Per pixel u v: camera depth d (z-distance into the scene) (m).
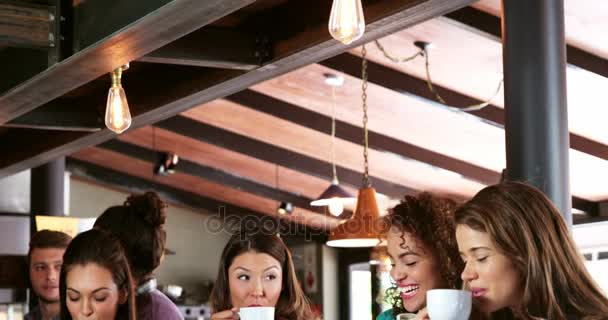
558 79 3.99
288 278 3.04
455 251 2.69
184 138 11.50
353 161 10.63
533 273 2.07
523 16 3.98
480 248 2.12
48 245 4.42
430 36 6.73
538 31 3.97
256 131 10.48
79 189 14.57
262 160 11.03
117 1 3.37
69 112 5.54
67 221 5.35
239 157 11.66
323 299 14.05
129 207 3.32
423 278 2.69
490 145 9.01
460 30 6.45
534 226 2.10
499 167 9.57
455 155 9.54
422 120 8.70
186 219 15.37
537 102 3.94
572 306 2.07
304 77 8.32
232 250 2.96
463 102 7.77
